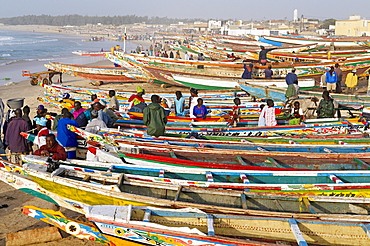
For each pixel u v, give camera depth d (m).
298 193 6.68
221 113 14.26
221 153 8.29
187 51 33.84
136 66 21.45
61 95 16.62
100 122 9.05
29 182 6.59
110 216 5.26
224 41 37.59
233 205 6.34
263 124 11.03
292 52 26.02
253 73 19.55
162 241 5.19
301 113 11.41
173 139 8.98
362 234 5.58
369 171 7.27
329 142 9.84
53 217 5.75
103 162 7.59
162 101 13.57
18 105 10.17
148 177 6.67
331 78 17.12
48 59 47.25
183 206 5.78
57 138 8.41
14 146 8.70
